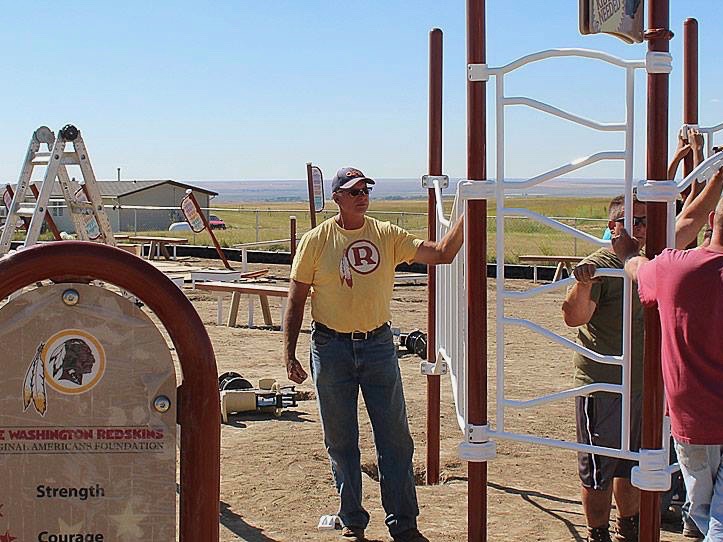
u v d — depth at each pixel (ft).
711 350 11.70
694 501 12.63
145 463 9.89
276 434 25.13
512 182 14.07
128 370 9.87
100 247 9.87
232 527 18.03
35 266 9.70
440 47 20.49
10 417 9.70
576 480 22.00
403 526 17.06
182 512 10.22
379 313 16.75
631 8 13.03
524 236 116.98
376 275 16.61
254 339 42.96
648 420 13.52
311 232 16.89
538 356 39.17
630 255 13.60
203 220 60.75
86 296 9.79
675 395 12.02
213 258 91.04
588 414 16.52
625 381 13.83
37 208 24.66
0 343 9.66
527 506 19.93
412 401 29.53
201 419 10.09
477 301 14.42
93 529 9.84
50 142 26.55
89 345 9.80
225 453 23.18
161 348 9.91
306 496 19.99
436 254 16.69
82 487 9.81
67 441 9.78
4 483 9.71
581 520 18.98
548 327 47.47
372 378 16.83
